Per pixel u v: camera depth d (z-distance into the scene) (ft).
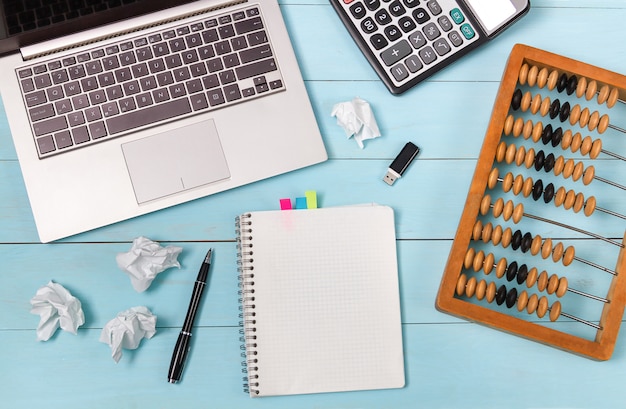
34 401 2.58
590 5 2.88
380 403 2.63
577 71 2.69
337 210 2.69
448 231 2.75
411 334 2.67
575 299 2.74
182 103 2.64
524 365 2.68
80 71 2.62
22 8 2.42
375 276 2.66
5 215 2.66
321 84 2.80
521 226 2.78
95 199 2.60
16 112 2.59
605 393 2.67
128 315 2.57
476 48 2.76
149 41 2.65
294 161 2.67
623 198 2.81
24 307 2.62
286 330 2.61
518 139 2.83
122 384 2.60
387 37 2.74
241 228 2.65
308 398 2.62
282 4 2.84
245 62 2.67
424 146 2.79
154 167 2.63
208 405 2.60
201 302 2.65
